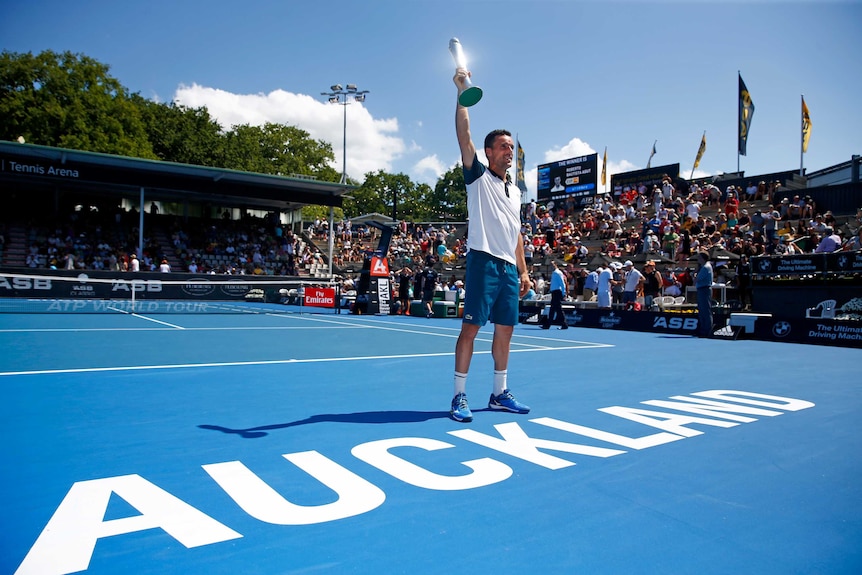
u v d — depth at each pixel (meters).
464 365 3.87
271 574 1.75
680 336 12.60
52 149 23.05
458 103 3.81
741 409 4.28
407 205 90.56
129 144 39.00
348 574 1.76
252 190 28.80
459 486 2.55
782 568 1.85
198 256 31.03
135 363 6.40
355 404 4.31
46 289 22.59
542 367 6.67
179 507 2.24
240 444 3.14
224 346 8.53
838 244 14.67
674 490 2.54
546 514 2.26
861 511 2.33
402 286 21.44
